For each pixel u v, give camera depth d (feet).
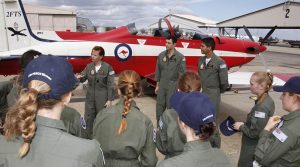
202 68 13.42
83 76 12.89
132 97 6.24
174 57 14.17
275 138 5.48
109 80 12.83
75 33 22.91
